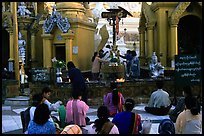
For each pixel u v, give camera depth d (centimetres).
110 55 1795
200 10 1898
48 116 613
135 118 679
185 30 2056
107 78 1727
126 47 3003
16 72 1778
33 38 2445
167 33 1936
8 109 1477
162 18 1931
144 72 1966
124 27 3238
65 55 1880
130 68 1806
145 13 2028
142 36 2259
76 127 654
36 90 1557
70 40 1858
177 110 961
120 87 1561
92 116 1281
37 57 2462
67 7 1964
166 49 1933
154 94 1281
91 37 2053
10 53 2238
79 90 1287
